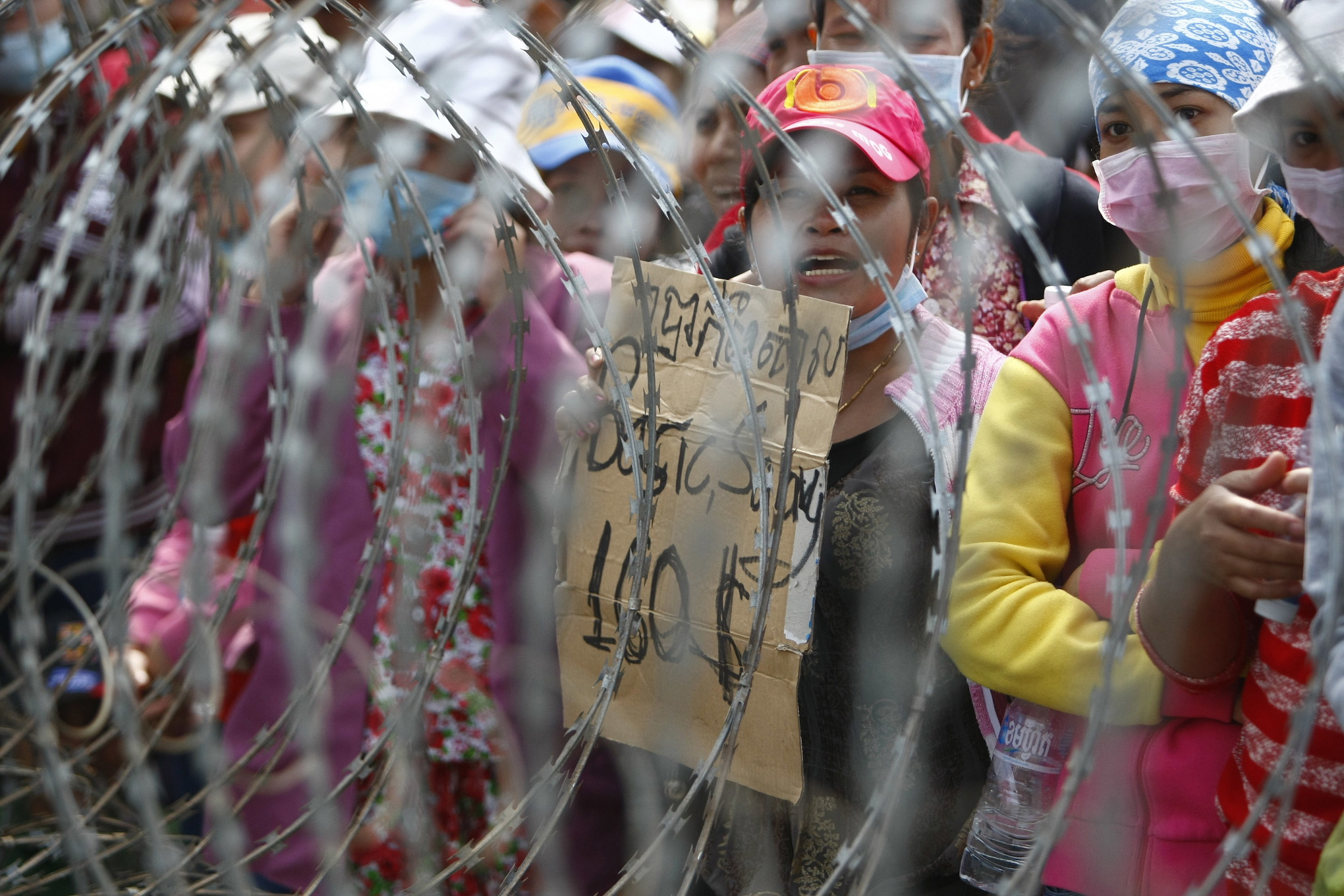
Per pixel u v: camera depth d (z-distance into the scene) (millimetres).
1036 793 2646
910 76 1791
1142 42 2688
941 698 2891
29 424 1578
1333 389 2188
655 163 3387
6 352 4020
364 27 2301
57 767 1575
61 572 4129
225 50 3049
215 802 1880
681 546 2875
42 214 3262
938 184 3104
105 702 2877
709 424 2863
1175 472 2574
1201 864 2439
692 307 2908
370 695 3293
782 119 2984
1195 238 2629
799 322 2773
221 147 2807
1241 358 2391
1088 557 2670
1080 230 3430
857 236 2189
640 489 2600
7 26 3754
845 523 2920
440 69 3102
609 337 2684
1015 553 2676
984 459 2773
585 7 3441
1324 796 2182
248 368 3266
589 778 3283
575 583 3004
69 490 4141
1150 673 2484
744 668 2551
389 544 3342
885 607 2867
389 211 3137
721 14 3893
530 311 3314
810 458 2738
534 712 3320
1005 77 3455
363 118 2539
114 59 3771
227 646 3428
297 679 2646
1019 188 3396
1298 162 2273
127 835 2666
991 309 3406
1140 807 2504
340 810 3264
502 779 3301
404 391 3375
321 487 3357
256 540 3064
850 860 2006
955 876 2887
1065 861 2543
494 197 2498
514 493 3354
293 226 3305
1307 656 2213
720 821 3043
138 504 4168
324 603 3318
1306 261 2736
